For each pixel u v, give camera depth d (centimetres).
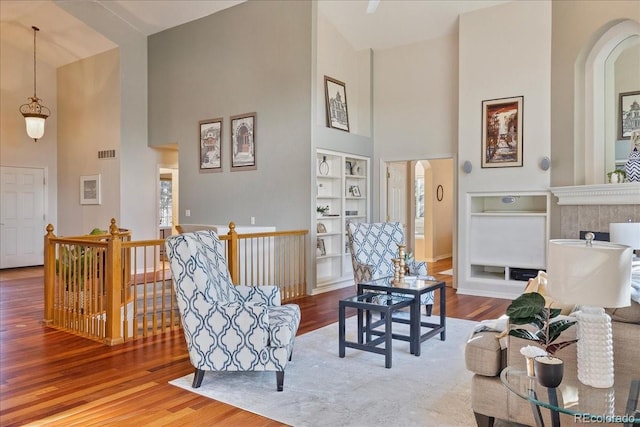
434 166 1005
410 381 326
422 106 727
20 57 880
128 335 452
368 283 428
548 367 185
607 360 190
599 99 556
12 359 377
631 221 494
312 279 643
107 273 422
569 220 561
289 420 268
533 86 597
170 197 1141
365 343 403
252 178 701
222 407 286
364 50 774
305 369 351
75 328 461
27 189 900
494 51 626
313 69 641
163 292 461
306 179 645
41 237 920
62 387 318
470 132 646
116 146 813
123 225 809
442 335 425
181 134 795
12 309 554
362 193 772
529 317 201
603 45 543
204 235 358
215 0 716
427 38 719
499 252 628
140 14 764
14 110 879
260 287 370
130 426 261
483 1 623
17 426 262
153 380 330
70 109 899
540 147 593
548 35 587
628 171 496
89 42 812
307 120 643
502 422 263
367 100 772
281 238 627
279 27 670
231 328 312
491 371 242
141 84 835
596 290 176
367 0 662
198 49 768
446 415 272
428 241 1006
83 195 873
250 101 704
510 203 655
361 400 294
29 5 732
